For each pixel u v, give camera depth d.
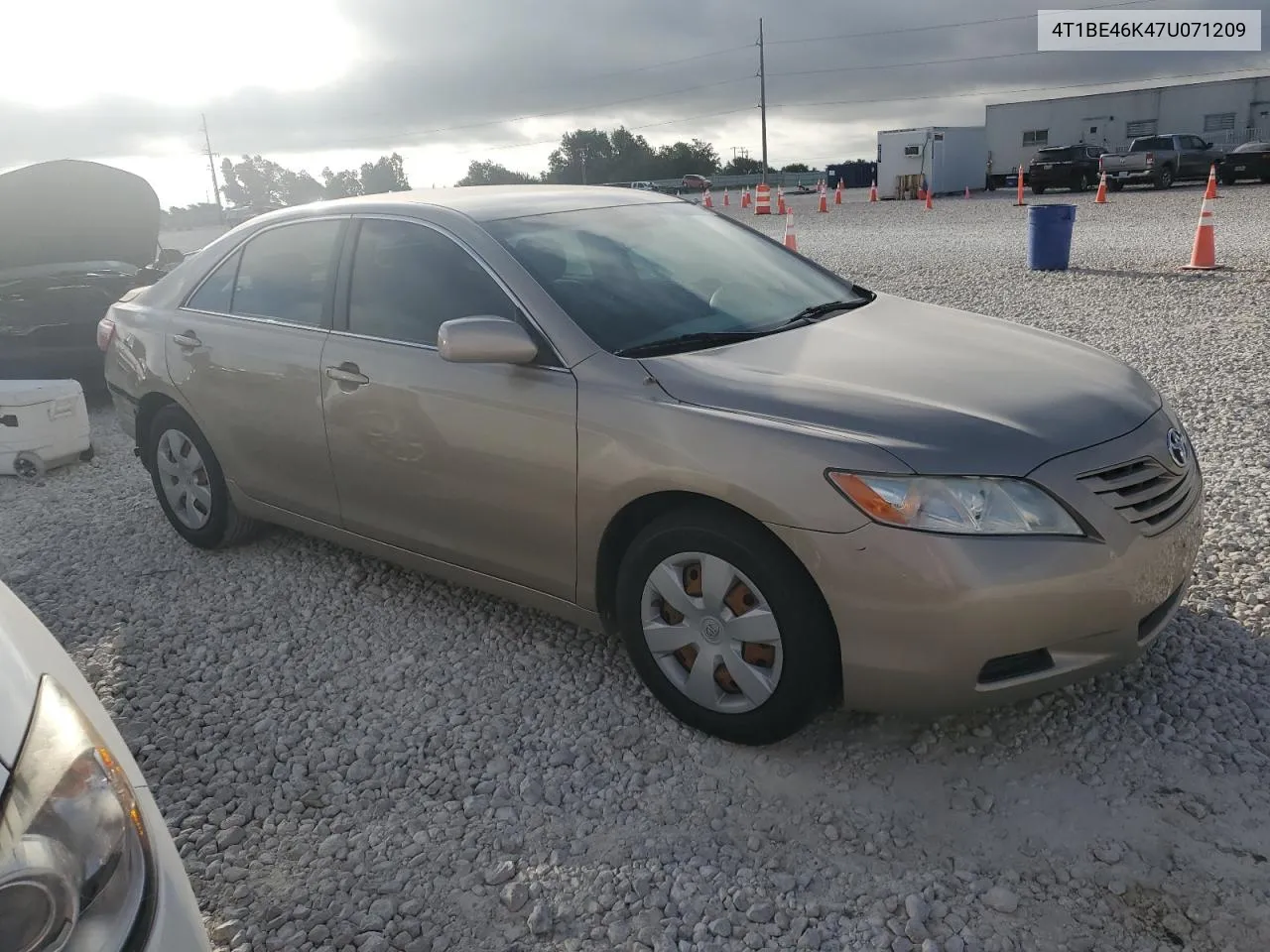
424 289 3.55
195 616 4.07
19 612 1.80
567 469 3.06
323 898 2.48
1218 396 6.30
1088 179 30.97
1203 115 33.16
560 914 2.39
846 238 18.53
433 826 2.73
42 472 6.21
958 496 2.51
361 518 3.81
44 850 1.30
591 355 3.09
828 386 2.85
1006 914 2.31
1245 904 2.29
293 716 3.31
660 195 4.38
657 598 3.02
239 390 4.11
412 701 3.35
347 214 3.93
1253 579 3.77
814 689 2.73
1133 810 2.62
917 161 35.53
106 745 1.54
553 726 3.16
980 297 10.63
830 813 2.68
